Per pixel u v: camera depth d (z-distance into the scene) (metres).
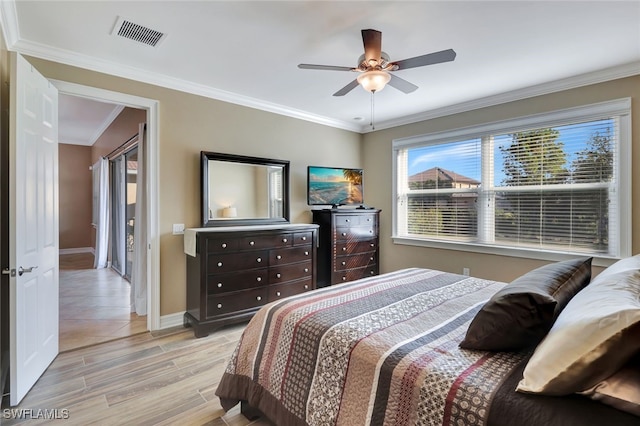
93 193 7.75
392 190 4.82
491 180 3.81
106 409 1.96
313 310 1.78
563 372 0.93
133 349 2.78
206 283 3.04
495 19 2.17
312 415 1.42
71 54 2.65
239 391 1.83
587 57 2.72
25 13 2.10
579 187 3.18
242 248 3.25
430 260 4.36
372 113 4.41
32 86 2.17
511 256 3.60
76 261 6.91
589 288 1.33
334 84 3.36
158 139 3.17
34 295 2.21
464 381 1.07
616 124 2.96
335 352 1.42
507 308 1.22
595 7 2.03
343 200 4.59
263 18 2.18
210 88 3.45
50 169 2.46
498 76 3.12
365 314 1.71
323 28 2.30
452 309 1.79
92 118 5.64
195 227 3.43
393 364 1.23
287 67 2.95
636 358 0.92
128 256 5.38
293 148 4.30
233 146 3.71
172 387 2.21
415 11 2.09
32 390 2.15
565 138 3.26
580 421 0.87
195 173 3.42
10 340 1.96
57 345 2.62
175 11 2.10
